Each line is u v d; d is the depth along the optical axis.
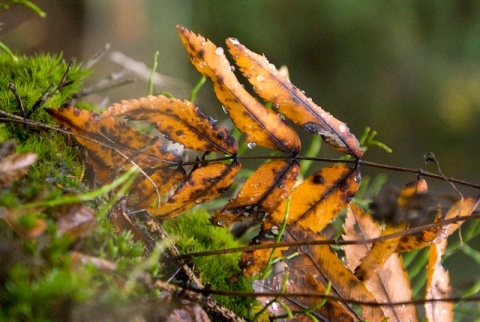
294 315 0.38
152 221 0.39
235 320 0.37
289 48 1.57
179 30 0.38
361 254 0.39
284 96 0.39
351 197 0.39
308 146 1.33
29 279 0.34
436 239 0.39
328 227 0.43
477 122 1.57
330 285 0.37
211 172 0.39
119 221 0.38
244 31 1.54
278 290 0.38
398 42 1.56
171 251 0.39
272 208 0.39
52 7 1.28
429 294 0.39
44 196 0.36
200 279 0.39
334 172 0.39
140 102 0.38
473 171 1.55
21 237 0.34
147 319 0.35
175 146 0.49
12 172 0.36
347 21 1.54
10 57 0.45
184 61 1.43
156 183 0.39
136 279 0.35
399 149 1.57
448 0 1.56
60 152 0.39
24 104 0.41
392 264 0.39
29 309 0.34
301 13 1.54
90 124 0.38
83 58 1.30
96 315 0.34
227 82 0.38
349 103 1.58
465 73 1.59
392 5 1.55
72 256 0.35
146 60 1.37
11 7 1.15
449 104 1.58
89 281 0.34
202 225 0.43
